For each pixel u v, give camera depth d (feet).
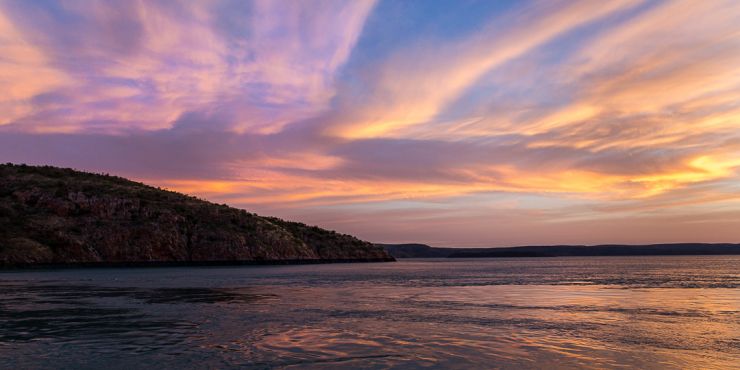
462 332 73.72
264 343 64.64
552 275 271.08
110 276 255.09
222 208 567.18
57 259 390.42
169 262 447.01
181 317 90.27
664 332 74.28
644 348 62.34
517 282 203.82
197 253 472.85
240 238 515.91
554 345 63.82
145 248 440.86
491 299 127.24
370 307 107.55
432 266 503.20
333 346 62.80
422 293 146.10
